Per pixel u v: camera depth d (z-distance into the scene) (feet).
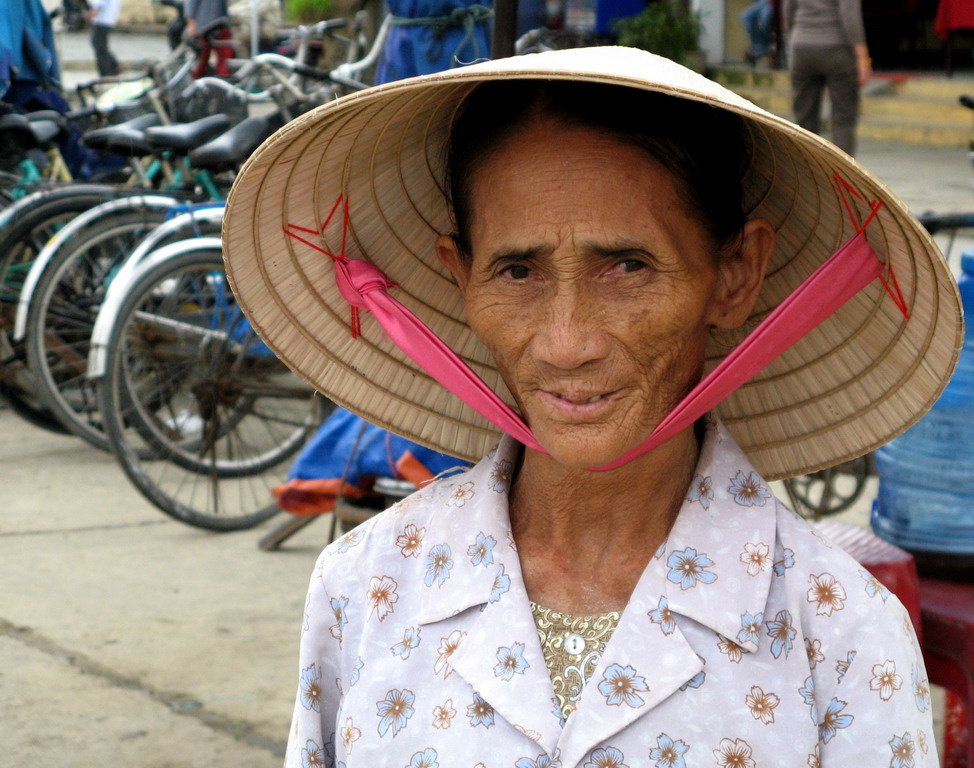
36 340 14.44
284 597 11.30
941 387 3.63
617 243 3.17
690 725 3.21
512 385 3.50
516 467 3.81
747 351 3.36
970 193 28.17
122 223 14.60
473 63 3.30
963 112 37.17
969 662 5.81
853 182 3.30
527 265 3.29
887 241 3.48
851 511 13.52
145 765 8.29
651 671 3.25
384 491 9.11
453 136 3.62
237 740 8.64
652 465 3.49
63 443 16.51
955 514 6.18
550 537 3.60
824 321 3.87
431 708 3.43
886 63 45.21
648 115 3.20
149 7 49.93
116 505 13.93
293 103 15.76
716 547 3.40
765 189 3.90
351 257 4.06
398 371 4.21
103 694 9.29
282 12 30.81
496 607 3.43
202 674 9.66
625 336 3.22
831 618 3.31
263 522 13.30
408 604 3.63
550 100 3.23
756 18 41.47
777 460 4.11
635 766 3.20
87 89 21.11
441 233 4.14
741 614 3.28
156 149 14.90
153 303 13.64
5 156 16.80
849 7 22.18
